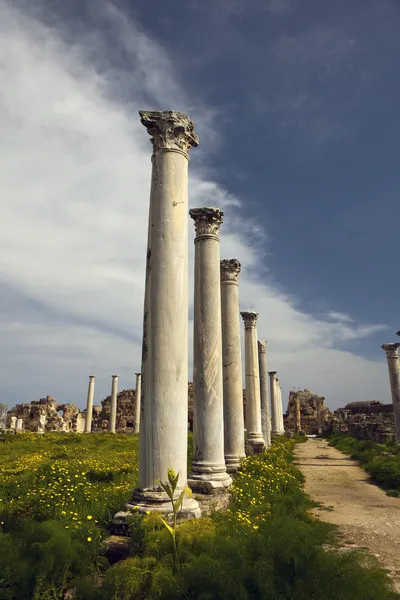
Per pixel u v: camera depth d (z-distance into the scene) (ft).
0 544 16.63
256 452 64.95
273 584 13.65
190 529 18.22
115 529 20.56
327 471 62.13
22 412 160.25
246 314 72.38
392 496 43.16
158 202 25.18
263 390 86.17
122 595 15.16
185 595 14.32
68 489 29.22
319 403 204.64
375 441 106.73
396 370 98.12
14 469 43.70
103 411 187.42
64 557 16.48
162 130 26.37
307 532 16.61
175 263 24.32
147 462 22.09
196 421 34.83
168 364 23.00
